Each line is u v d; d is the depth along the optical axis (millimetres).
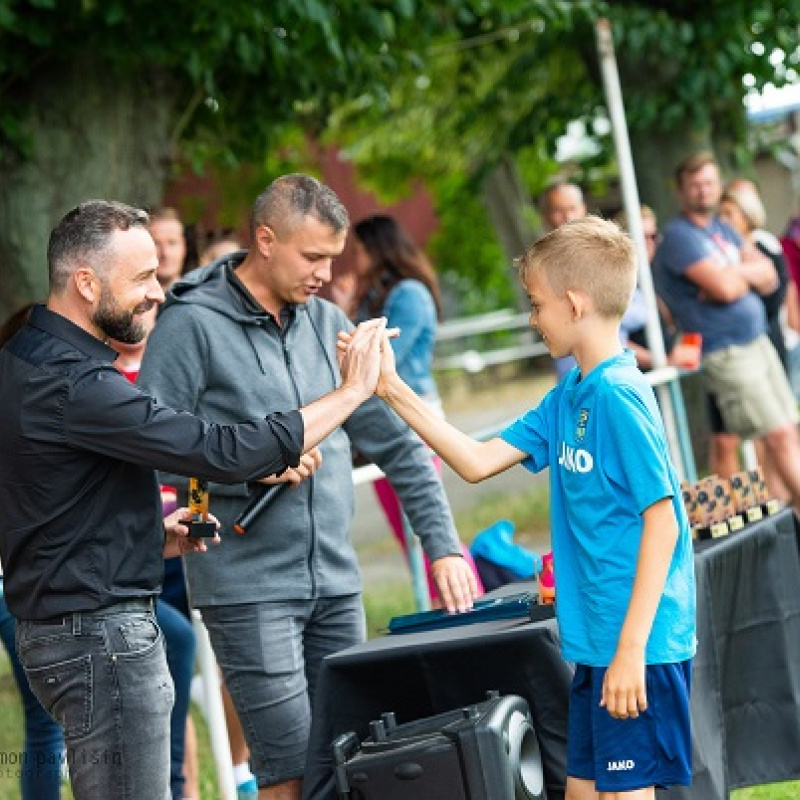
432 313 14055
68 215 7578
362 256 14148
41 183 16812
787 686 10367
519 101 26109
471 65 25766
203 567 8914
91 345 7527
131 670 7449
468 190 27609
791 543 10875
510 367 49375
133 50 16391
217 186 26422
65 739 7547
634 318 16359
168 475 8953
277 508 8906
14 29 15672
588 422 7789
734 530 10344
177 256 13219
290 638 8930
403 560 22859
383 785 7996
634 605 7535
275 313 9023
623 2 22453
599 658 7738
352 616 9211
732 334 16859
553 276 7883
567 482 7871
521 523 23812
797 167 43562
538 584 9156
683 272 16812
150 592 7578
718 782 9172
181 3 16312
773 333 17453
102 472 7461
